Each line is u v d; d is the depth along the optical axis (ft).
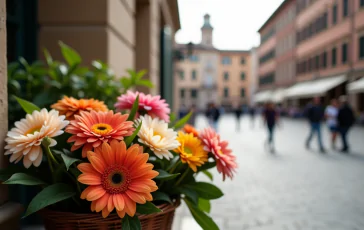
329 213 13.08
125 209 3.12
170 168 4.12
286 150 33.06
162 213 3.71
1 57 3.84
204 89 201.57
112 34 10.80
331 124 34.09
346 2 88.28
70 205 3.68
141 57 19.66
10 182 3.23
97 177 3.16
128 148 3.61
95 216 3.34
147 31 19.71
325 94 98.02
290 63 132.46
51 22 10.11
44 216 3.52
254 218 12.47
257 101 170.71
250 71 218.38
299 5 121.80
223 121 108.88
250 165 24.08
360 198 15.24
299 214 12.95
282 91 136.05
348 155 29.53
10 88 6.55
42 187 3.81
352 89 77.36
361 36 81.41
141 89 18.63
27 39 9.94
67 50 7.30
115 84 8.36
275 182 18.53
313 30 109.29
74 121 3.53
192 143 4.10
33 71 7.50
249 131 62.54
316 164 24.70
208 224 4.19
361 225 11.72
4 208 3.79
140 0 19.21
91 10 10.15
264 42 172.04
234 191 16.49
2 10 3.90
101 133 3.35
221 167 4.09
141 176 3.23
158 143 3.63
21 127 3.69
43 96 6.78
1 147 3.78
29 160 3.47
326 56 100.01
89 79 7.79
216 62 203.31
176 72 55.88
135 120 3.95
